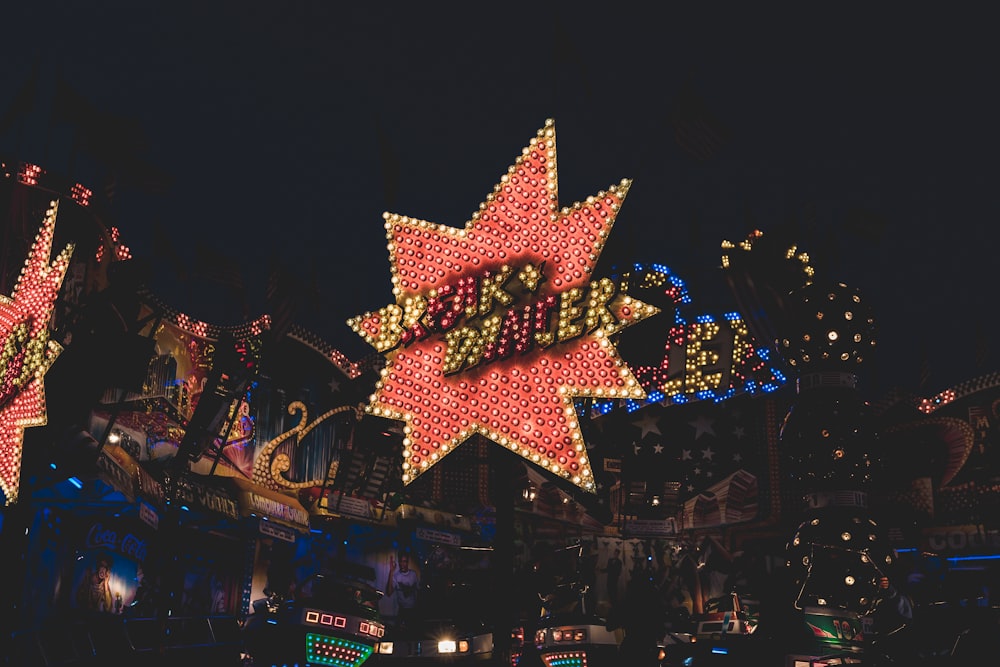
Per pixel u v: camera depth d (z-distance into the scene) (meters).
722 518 34.00
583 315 16.62
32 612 19.77
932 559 30.09
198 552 26.47
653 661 18.64
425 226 17.53
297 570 29.55
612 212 17.22
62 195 22.69
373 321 17.08
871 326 19.75
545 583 22.23
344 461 29.55
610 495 32.22
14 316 18.81
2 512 19.06
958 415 33.22
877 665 15.35
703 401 34.34
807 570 18.47
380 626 20.95
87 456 18.58
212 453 27.19
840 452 19.05
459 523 32.00
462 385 16.56
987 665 14.41
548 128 17.72
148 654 18.14
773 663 16.53
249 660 20.20
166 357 26.27
